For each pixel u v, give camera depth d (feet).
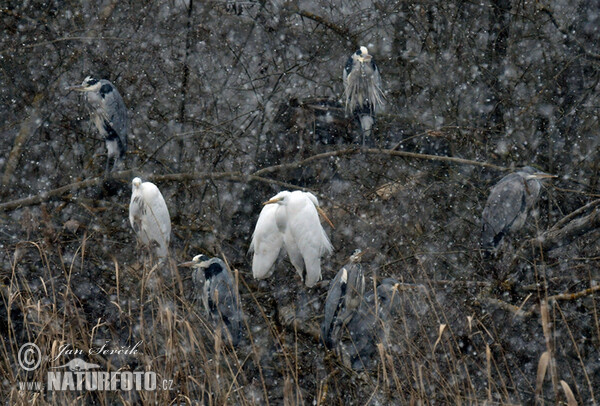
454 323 33.71
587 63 46.88
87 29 44.83
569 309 35.01
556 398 21.24
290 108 47.11
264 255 33.83
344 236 42.09
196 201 44.34
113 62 47.52
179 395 24.50
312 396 31.63
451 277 40.11
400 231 41.06
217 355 24.26
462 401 25.41
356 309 30.53
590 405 30.68
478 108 47.11
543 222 42.65
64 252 35.68
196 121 44.73
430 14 51.83
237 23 52.08
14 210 41.75
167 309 24.40
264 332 35.22
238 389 24.64
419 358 27.68
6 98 47.60
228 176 40.50
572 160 44.62
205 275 33.01
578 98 46.32
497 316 33.96
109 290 33.14
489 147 45.96
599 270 37.47
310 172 46.60
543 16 51.03
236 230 43.50
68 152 46.39
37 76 47.24
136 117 47.73
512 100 47.03
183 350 25.00
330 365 30.81
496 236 37.86
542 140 46.16
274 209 33.68
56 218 39.34
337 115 46.96
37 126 44.93
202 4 51.39
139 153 45.11
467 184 43.65
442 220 43.37
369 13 51.16
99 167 47.29
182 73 46.39
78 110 46.83
